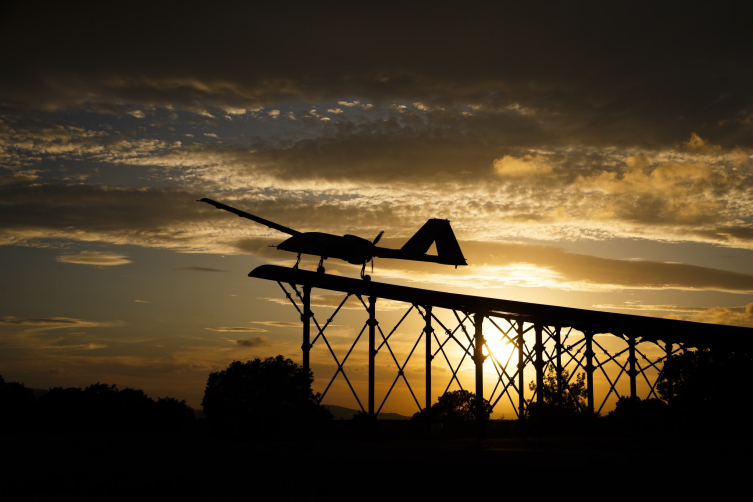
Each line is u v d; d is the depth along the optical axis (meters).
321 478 21.22
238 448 26.20
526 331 40.22
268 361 60.88
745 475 21.27
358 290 31.42
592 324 37.84
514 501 18.94
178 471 22.17
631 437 41.09
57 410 78.25
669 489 19.77
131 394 83.94
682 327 35.78
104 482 20.64
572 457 24.75
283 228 29.42
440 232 34.50
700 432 41.00
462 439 35.97
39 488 19.94
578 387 47.41
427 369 34.19
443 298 32.53
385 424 33.97
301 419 30.11
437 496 19.47
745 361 40.94
